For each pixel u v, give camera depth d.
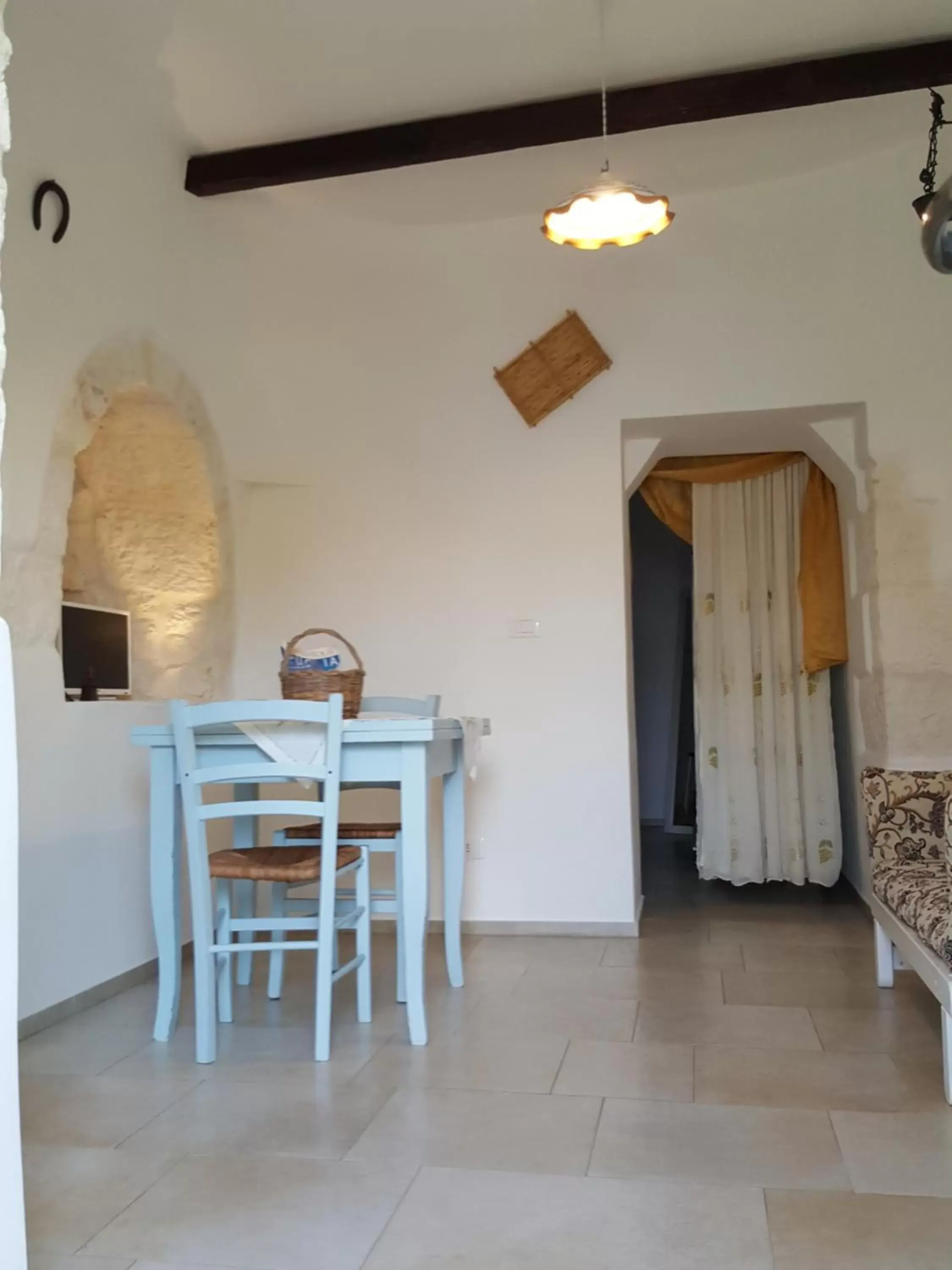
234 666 4.35
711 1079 2.45
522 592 4.29
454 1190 1.87
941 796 3.25
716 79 3.39
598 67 3.34
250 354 4.33
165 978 2.84
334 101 3.51
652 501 5.25
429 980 3.45
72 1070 2.57
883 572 4.01
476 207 4.26
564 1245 1.67
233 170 3.81
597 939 4.07
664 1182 1.89
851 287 4.07
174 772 2.87
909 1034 2.78
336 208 4.29
